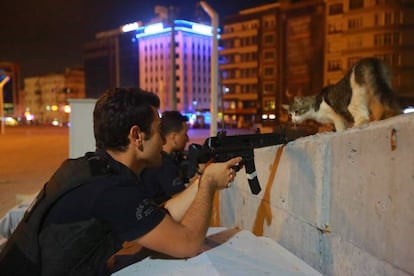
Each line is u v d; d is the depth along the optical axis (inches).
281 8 2834.6
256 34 3026.6
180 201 81.2
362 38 2313.0
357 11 2330.2
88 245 63.2
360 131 61.3
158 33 4020.7
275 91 2908.5
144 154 74.3
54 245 62.2
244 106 3157.0
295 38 2726.4
